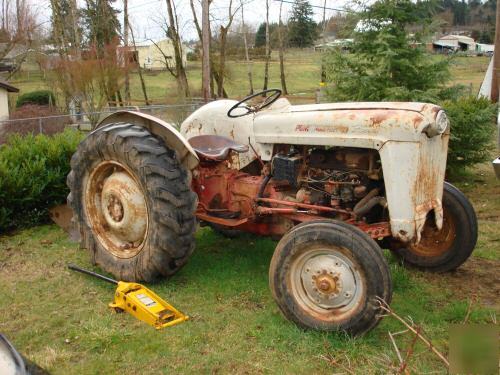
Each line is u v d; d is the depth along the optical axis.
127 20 23.22
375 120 3.51
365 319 3.18
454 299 3.96
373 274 3.13
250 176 4.41
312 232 3.31
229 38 32.56
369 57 8.16
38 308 3.83
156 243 3.94
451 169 7.99
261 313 3.71
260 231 4.36
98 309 3.80
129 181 4.19
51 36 26.11
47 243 5.25
